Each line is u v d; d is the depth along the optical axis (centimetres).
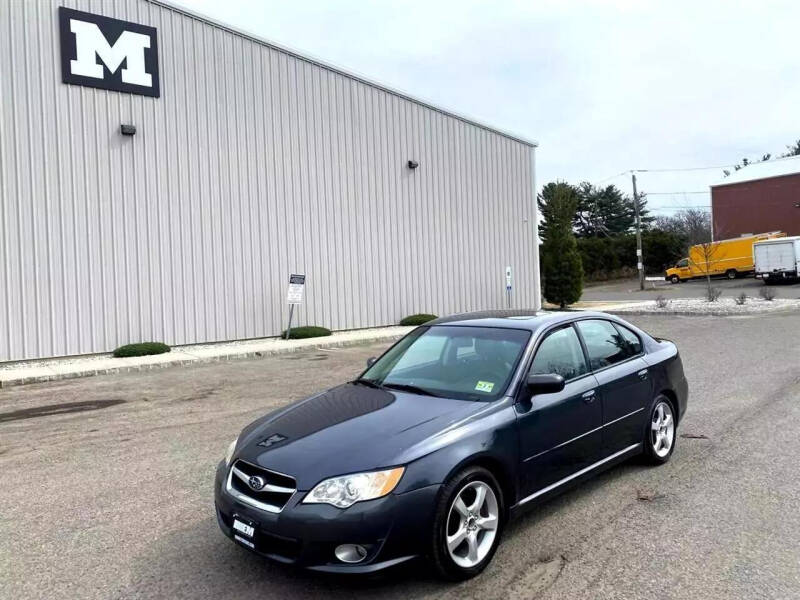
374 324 2027
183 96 1614
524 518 439
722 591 334
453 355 465
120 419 819
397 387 450
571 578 353
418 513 332
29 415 864
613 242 5616
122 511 480
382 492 327
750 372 985
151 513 474
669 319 1975
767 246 3666
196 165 1631
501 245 2478
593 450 461
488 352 451
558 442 425
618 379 493
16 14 1370
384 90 2075
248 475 361
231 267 1688
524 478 398
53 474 582
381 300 2050
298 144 1844
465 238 2336
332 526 319
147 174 1544
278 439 379
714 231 5241
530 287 2594
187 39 1627
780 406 751
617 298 3328
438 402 409
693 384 906
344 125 1961
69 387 1094
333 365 1272
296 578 363
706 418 707
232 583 359
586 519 434
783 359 1097
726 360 1114
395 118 2109
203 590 352
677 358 586
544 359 447
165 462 610
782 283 3775
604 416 472
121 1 1513
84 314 1437
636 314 2181
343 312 1942
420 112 2191
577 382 459
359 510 322
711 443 609
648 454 533
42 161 1391
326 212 1906
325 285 1897
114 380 1161
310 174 1869
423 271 2184
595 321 520
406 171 2139
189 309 1606
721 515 434
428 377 453
